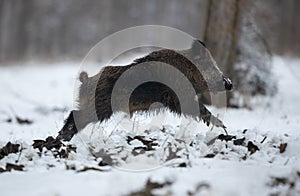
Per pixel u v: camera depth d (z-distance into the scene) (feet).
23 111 71.61
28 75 140.56
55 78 130.31
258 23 79.61
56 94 99.60
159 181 23.62
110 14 248.93
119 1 253.24
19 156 30.27
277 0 102.53
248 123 48.29
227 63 64.39
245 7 68.85
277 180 24.63
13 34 253.85
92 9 250.78
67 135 36.19
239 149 31.42
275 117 55.21
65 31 248.52
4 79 130.62
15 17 255.29
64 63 179.22
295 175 25.36
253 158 29.99
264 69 73.05
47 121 56.03
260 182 24.03
